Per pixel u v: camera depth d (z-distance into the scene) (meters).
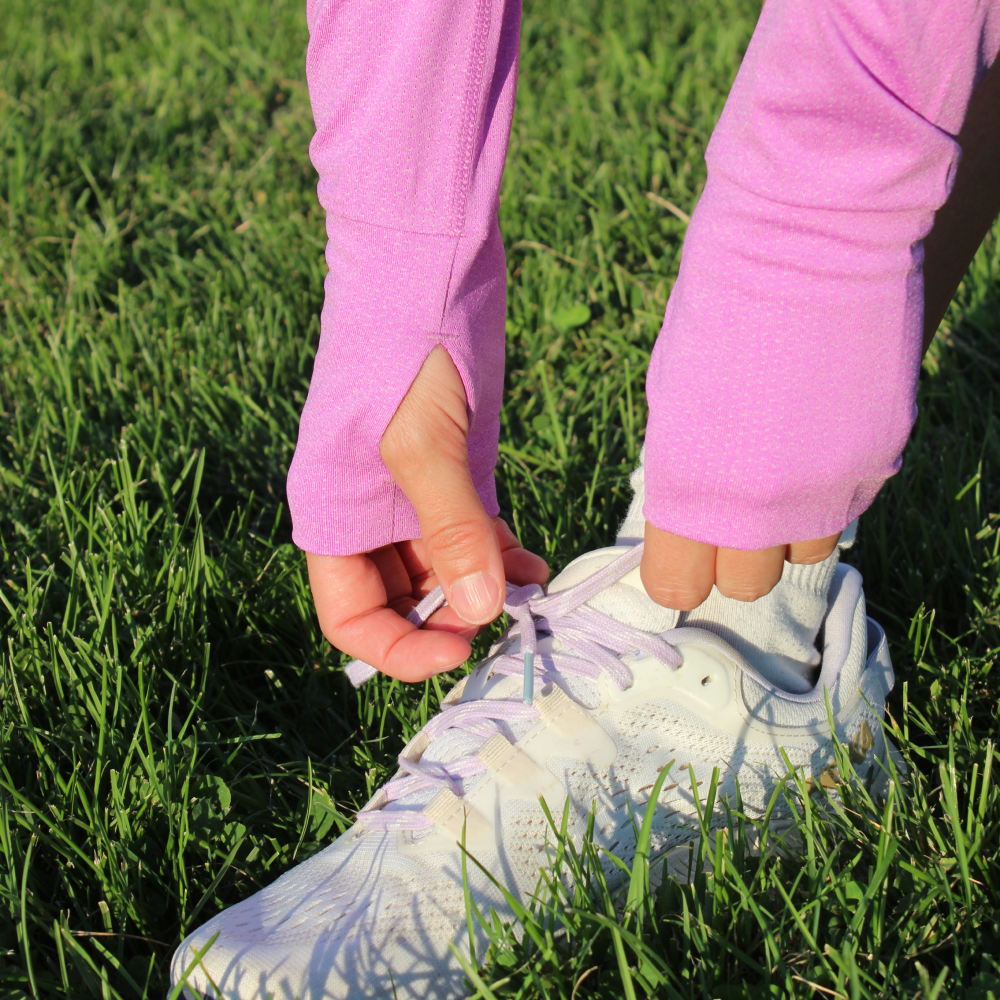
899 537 1.75
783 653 1.31
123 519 1.77
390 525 1.24
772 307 0.88
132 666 1.48
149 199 3.34
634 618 1.25
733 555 0.98
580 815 1.16
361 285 1.17
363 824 1.20
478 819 1.15
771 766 1.24
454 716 1.26
